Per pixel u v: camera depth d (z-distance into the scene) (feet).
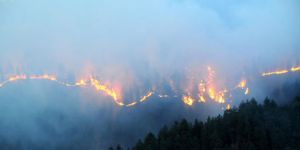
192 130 219.00
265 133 205.98
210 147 206.80
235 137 207.72
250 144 199.52
